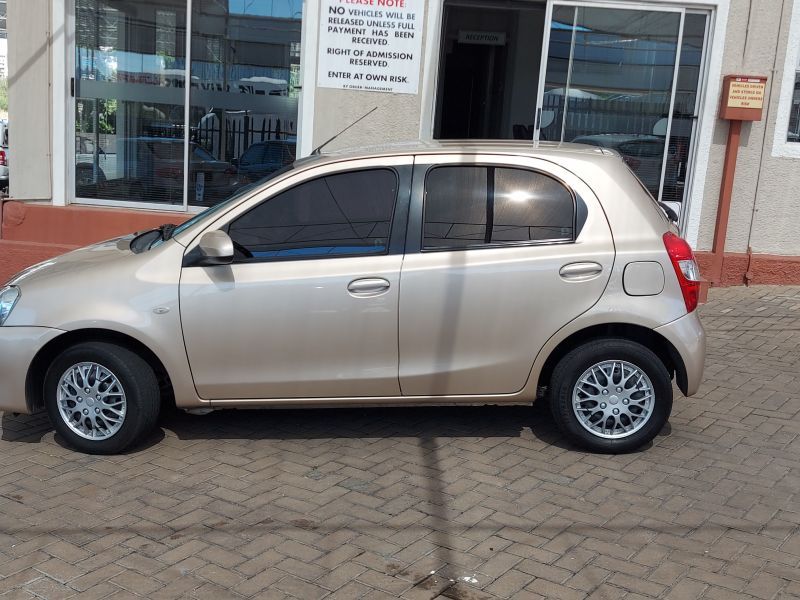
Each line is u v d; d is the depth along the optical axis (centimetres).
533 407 583
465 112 1168
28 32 895
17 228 923
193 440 528
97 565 383
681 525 423
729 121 873
